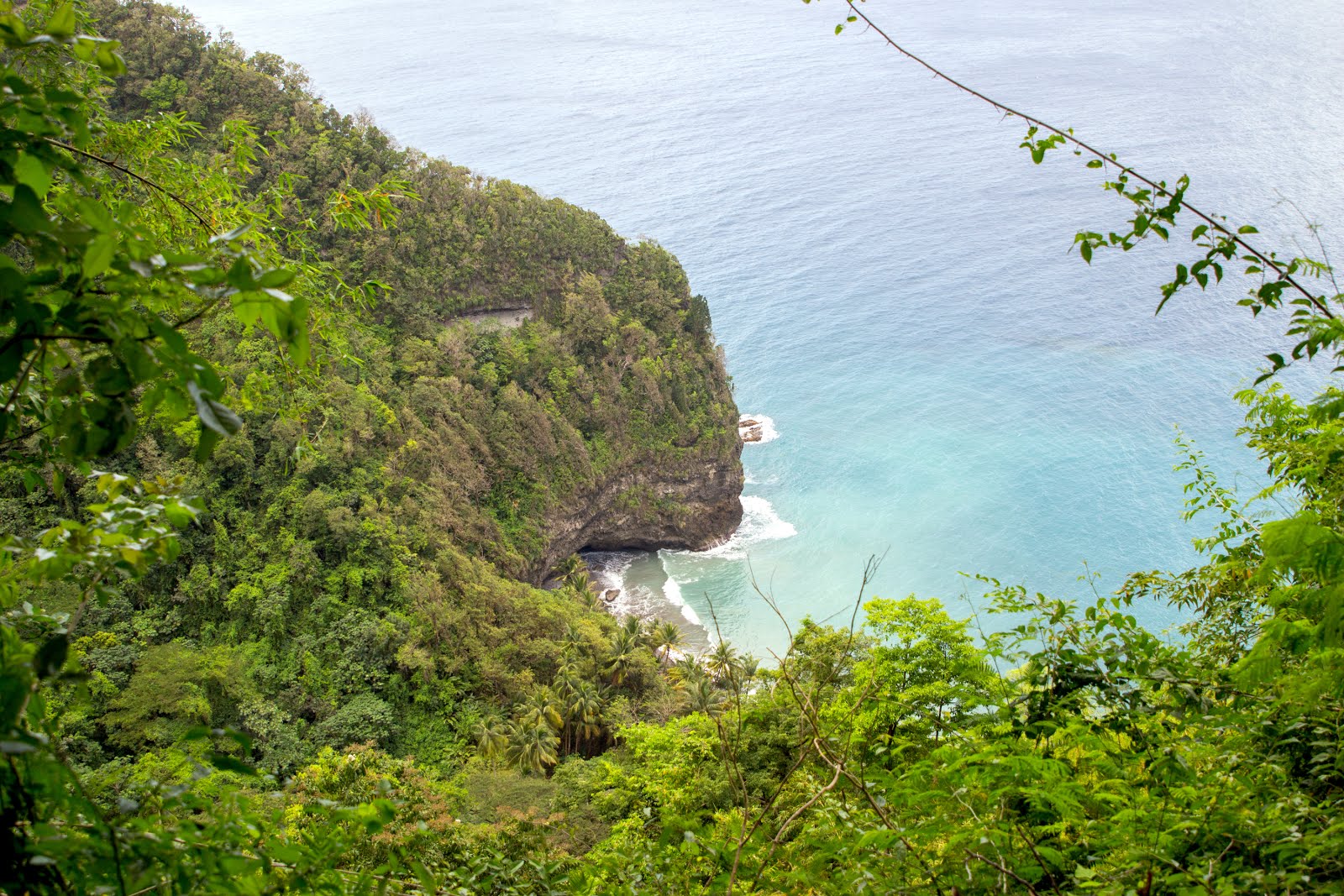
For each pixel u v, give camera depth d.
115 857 2.86
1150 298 132.50
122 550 3.32
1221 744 5.92
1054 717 6.63
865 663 13.79
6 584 3.45
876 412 108.88
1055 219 168.25
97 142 6.34
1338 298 5.16
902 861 5.02
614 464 82.62
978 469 94.56
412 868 4.09
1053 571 77.81
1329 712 5.24
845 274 152.25
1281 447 8.98
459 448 71.75
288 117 76.69
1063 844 5.34
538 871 6.75
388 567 60.06
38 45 2.94
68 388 2.82
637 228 173.62
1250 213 137.50
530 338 81.88
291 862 3.62
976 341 125.38
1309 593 4.57
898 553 83.38
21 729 2.67
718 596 79.12
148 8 77.31
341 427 64.38
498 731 49.97
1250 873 4.15
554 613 61.84
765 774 16.72
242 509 60.00
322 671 53.75
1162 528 81.06
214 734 3.26
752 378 120.69
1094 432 99.00
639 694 56.47
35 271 2.67
